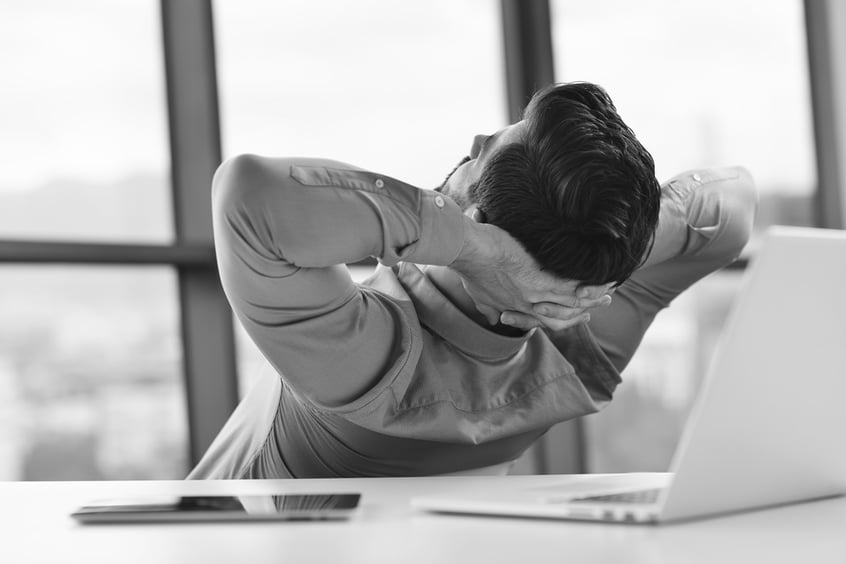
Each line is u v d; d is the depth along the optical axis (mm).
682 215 1383
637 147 1097
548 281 1080
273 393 1306
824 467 821
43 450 2340
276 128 2646
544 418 1229
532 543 667
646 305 1403
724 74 3443
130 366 2438
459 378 1186
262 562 630
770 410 738
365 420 1136
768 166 3537
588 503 768
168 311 2494
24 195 2311
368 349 1101
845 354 775
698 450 707
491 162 1096
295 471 1277
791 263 710
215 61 2535
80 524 792
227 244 1021
